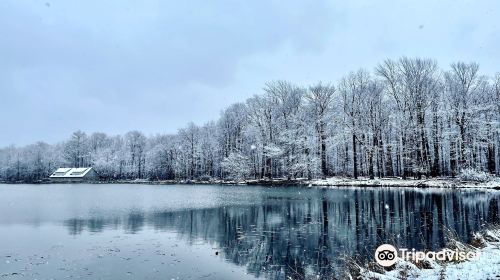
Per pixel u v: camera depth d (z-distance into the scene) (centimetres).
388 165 6162
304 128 6506
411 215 2602
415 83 5434
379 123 5956
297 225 2370
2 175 13125
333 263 1523
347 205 3244
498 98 5544
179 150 10188
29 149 14288
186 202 3897
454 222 2292
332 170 7438
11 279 1341
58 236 2100
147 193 5516
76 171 11631
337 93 6322
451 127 5531
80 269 1464
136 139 12112
